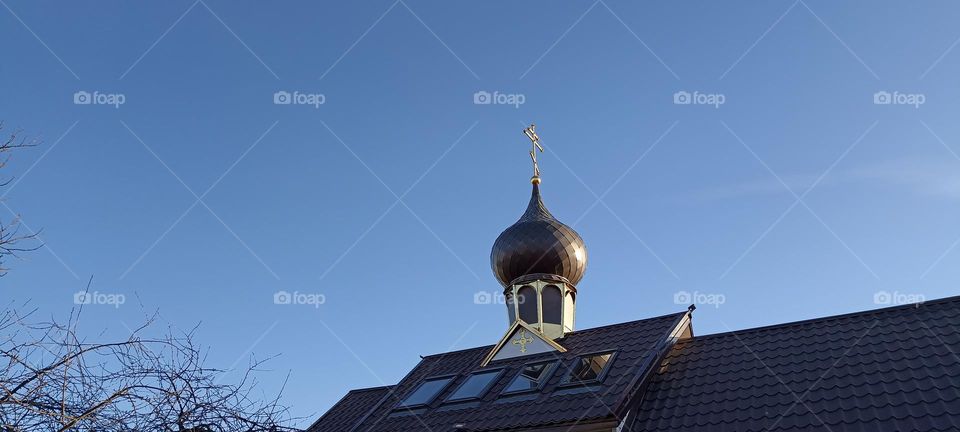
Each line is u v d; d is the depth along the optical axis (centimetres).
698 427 1463
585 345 1984
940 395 1327
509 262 2461
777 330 1784
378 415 1992
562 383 1739
